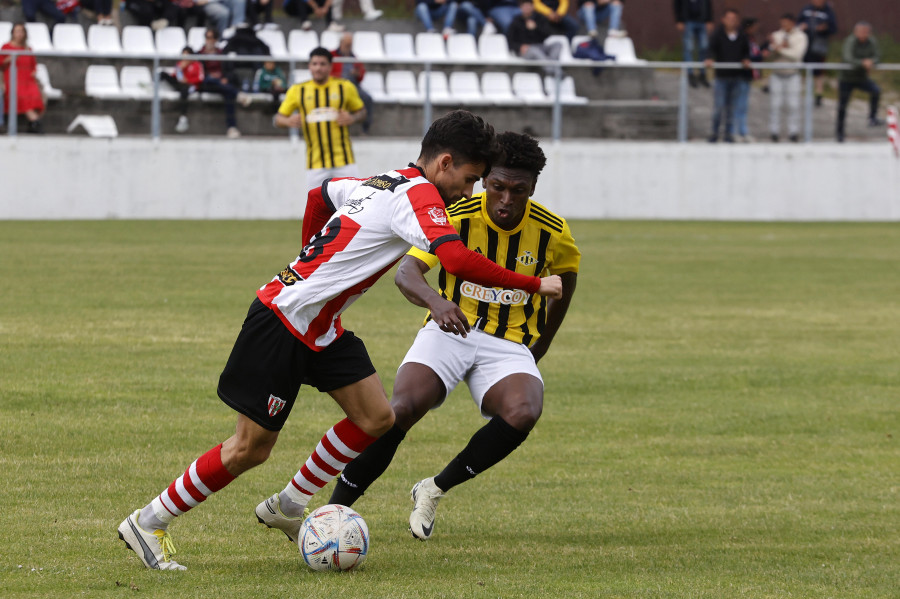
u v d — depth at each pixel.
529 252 17.16
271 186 75.75
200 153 74.31
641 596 13.57
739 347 33.97
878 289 48.31
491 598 13.26
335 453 14.70
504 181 16.22
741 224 80.50
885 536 16.83
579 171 82.06
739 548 16.05
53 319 33.94
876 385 28.94
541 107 81.25
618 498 18.75
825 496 19.14
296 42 85.62
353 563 14.25
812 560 15.50
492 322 17.19
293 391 14.09
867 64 84.25
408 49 88.81
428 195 13.88
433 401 16.62
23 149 71.00
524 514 17.69
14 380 25.36
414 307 40.00
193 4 83.12
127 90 72.94
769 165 84.31
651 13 109.88
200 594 13.02
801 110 84.81
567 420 24.55
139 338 31.38
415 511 16.23
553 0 89.31
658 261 57.06
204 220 73.38
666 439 23.12
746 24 84.44
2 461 19.14
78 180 72.31
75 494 17.41
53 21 80.62
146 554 14.00
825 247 65.62
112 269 46.66
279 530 16.17
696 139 84.12
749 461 21.55
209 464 14.05
